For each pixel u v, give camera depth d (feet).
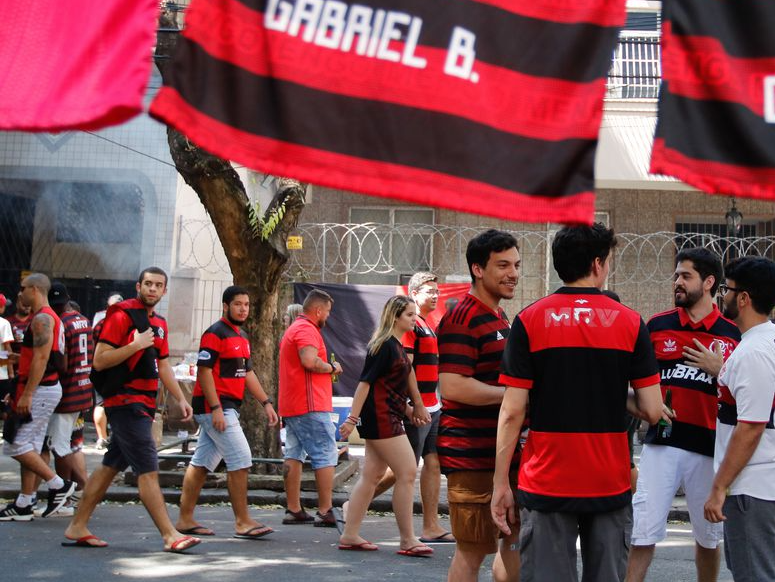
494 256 14.44
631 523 12.08
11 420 24.13
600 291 12.29
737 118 9.15
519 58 9.24
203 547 21.76
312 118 8.94
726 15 9.36
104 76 8.95
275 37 8.97
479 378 14.29
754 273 13.52
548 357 11.81
